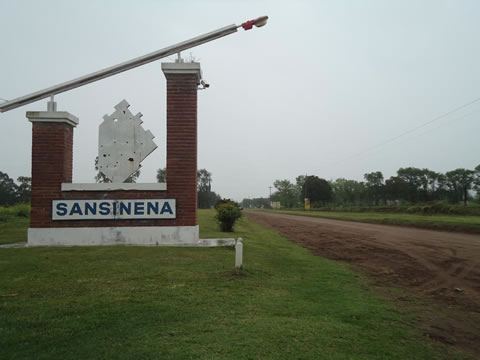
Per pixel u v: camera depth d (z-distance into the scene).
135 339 4.55
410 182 81.12
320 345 4.59
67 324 4.99
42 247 11.03
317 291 7.38
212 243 12.01
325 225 29.41
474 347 4.86
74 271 7.89
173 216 11.73
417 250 13.93
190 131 11.88
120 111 12.30
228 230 19.22
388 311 6.25
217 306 5.93
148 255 9.69
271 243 15.40
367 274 9.61
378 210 51.41
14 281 7.09
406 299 7.17
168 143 11.83
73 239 11.52
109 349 4.25
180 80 11.95
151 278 7.47
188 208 11.80
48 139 11.81
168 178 11.80
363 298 7.04
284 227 27.88
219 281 7.50
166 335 4.69
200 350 4.27
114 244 11.54
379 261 11.61
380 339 4.94
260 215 58.44
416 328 5.49
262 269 8.95
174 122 11.88
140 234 11.61
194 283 7.24
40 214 11.58
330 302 6.59
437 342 4.98
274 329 5.03
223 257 9.87
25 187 83.38
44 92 12.01
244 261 9.65
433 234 20.25
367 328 5.34
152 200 11.71
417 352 4.59
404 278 9.16
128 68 12.21
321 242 17.05
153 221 11.72
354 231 22.88
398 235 19.80
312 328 5.16
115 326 4.95
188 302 6.07
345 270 9.95
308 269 9.76
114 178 12.08
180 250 10.52
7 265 8.36
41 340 4.48
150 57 12.12
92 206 11.64
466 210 36.25
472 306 6.76
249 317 5.48
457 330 5.48
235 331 4.89
